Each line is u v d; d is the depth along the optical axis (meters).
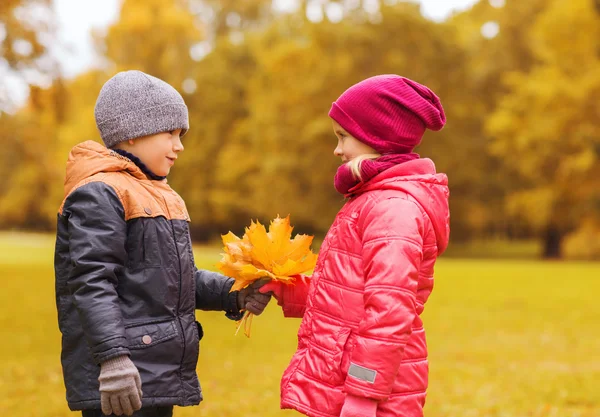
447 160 36.56
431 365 7.81
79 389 2.64
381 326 2.41
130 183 2.76
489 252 45.16
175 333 2.72
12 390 6.13
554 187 33.75
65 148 36.19
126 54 43.75
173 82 44.69
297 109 37.97
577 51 32.12
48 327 10.46
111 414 2.61
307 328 2.68
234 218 45.06
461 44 37.84
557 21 32.19
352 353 2.46
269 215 39.22
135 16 43.69
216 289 3.12
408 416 2.55
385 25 36.31
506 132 34.53
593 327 10.88
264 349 8.92
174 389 2.69
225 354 8.48
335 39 37.09
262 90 41.78
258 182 40.06
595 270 21.91
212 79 46.06
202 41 46.97
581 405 5.87
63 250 2.74
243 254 3.00
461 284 17.28
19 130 18.78
